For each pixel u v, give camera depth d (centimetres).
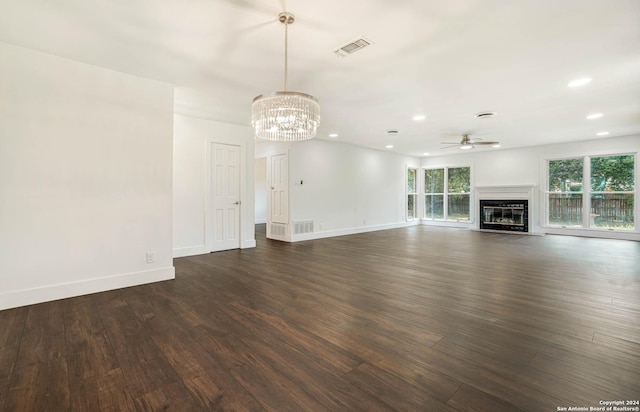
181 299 296
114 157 327
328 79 346
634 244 613
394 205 945
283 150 684
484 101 423
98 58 298
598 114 488
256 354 194
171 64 310
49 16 228
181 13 224
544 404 146
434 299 295
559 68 315
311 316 255
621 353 191
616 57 290
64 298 298
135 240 342
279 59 297
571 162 753
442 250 557
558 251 541
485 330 226
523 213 810
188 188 500
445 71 324
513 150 837
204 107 449
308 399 151
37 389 159
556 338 212
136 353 195
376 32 249
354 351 198
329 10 219
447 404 147
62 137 297
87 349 200
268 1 209
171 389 159
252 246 592
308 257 496
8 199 272
